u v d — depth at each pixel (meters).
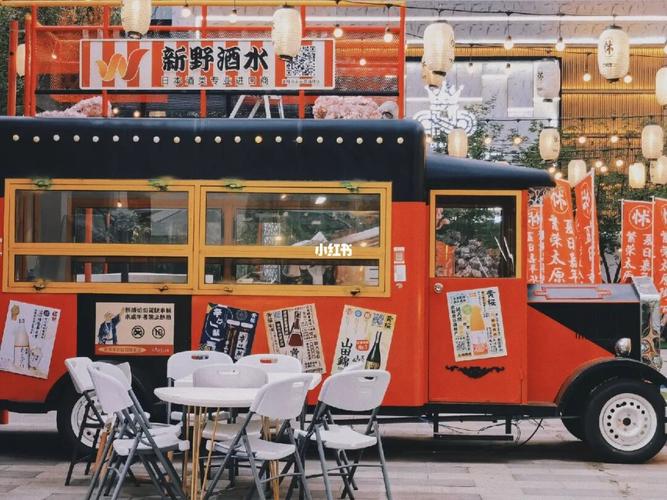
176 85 8.38
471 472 7.55
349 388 5.80
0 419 9.38
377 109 8.58
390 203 7.96
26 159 8.08
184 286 7.97
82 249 8.01
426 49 9.27
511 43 18.28
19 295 8.01
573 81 29.45
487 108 27.81
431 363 8.09
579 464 7.95
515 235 8.13
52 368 7.94
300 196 8.01
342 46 8.61
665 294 16.33
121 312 7.97
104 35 8.59
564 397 7.94
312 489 6.93
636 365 7.99
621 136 26.36
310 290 7.95
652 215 16.53
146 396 7.89
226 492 6.73
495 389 8.06
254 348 7.93
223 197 8.02
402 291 7.93
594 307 8.34
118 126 8.08
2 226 8.03
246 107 9.12
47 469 7.59
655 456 8.38
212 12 25.08
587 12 28.69
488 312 8.09
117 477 6.70
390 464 7.95
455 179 8.12
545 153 14.45
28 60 8.48
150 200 8.03
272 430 6.81
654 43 29.20
